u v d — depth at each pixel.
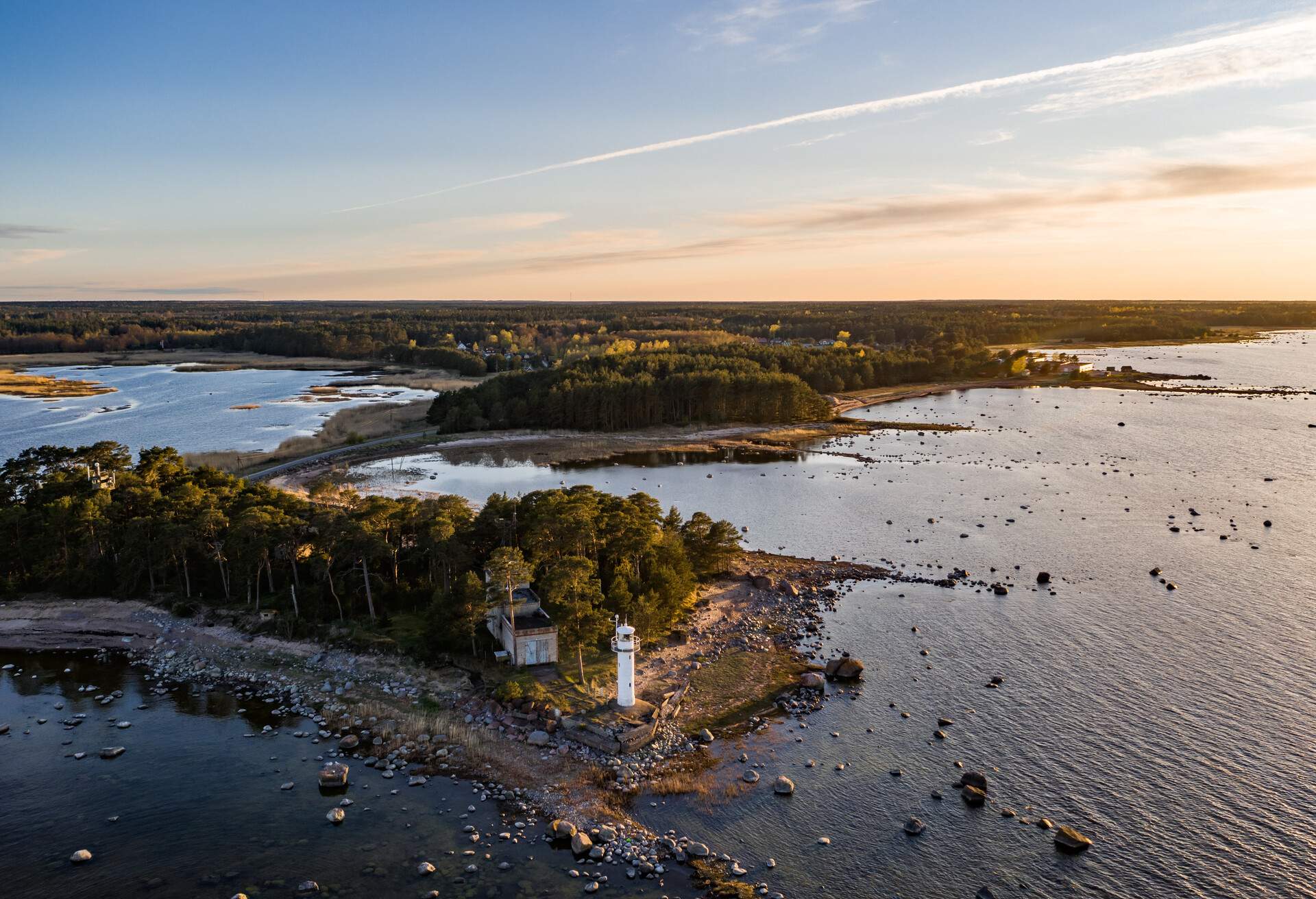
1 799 62.72
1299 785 62.69
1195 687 78.12
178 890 52.75
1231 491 153.50
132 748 70.25
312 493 132.25
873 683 79.81
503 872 54.53
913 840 57.34
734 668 83.06
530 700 74.00
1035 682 79.50
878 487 164.38
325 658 85.56
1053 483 162.75
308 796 63.00
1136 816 59.53
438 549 92.75
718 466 190.62
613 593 86.25
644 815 60.47
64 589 104.25
